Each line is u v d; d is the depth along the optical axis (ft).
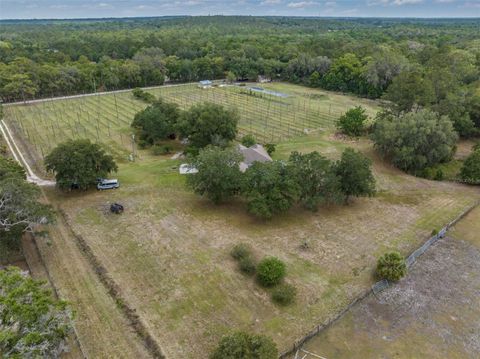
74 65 325.83
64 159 125.80
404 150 153.58
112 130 210.38
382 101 281.74
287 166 117.08
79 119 230.68
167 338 72.49
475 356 70.85
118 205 119.24
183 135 176.55
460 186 147.54
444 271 95.45
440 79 206.69
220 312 79.41
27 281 62.39
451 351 71.77
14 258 94.38
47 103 272.10
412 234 111.75
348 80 320.91
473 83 233.14
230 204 126.52
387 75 284.61
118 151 178.91
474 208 128.98
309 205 116.47
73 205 123.34
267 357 61.72
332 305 82.53
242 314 79.05
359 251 102.37
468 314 81.30
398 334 75.46
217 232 109.60
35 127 213.25
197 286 86.99
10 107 257.96
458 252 103.71
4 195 88.43
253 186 113.39
